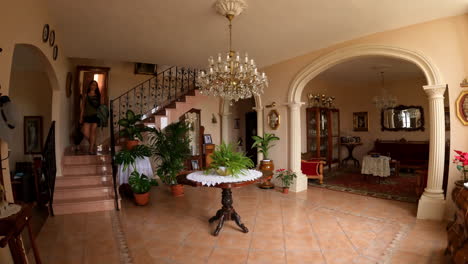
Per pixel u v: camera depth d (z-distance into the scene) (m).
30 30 2.91
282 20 3.76
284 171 5.72
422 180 4.83
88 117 5.77
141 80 7.41
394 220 3.82
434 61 3.75
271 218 3.96
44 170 4.09
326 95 8.82
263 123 6.26
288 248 2.99
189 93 7.03
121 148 5.78
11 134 2.28
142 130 5.43
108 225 3.74
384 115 8.86
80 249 2.99
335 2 3.26
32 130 6.41
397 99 8.57
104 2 3.23
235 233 3.43
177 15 3.58
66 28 4.02
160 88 7.65
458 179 3.61
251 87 3.64
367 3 3.28
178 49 5.01
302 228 3.56
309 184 6.28
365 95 9.33
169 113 6.55
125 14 3.55
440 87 3.68
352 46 4.51
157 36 4.36
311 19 3.74
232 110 9.15
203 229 3.58
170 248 3.02
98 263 2.68
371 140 9.19
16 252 1.77
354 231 3.45
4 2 2.32
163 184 6.41
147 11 3.46
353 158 9.12
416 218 3.88
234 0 3.14
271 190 5.65
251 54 5.32
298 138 5.62
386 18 3.72
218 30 4.11
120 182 5.31
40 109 6.47
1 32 2.27
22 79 6.39
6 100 2.21
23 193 5.34
